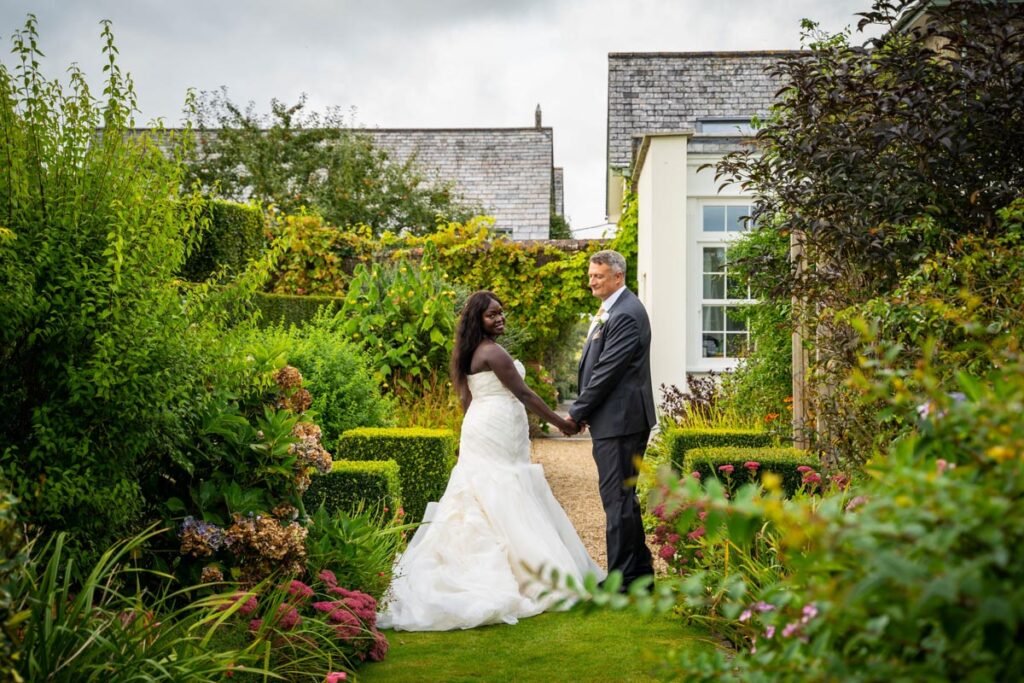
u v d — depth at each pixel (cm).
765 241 938
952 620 126
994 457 140
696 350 1163
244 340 428
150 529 362
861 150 454
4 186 340
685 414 912
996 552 121
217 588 366
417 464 706
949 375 332
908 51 448
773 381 818
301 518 428
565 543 571
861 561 138
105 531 347
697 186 1155
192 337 385
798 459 542
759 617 187
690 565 446
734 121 1644
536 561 517
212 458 400
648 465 696
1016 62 420
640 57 1720
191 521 374
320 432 451
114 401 344
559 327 1421
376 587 451
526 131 2589
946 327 353
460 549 514
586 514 794
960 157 430
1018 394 142
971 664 135
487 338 570
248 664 319
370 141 2145
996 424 143
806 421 539
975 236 405
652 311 1146
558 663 406
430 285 1091
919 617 133
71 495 328
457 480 543
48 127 361
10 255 327
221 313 408
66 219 349
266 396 451
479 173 2511
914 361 366
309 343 845
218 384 400
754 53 1717
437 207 2153
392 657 421
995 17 436
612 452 526
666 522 450
